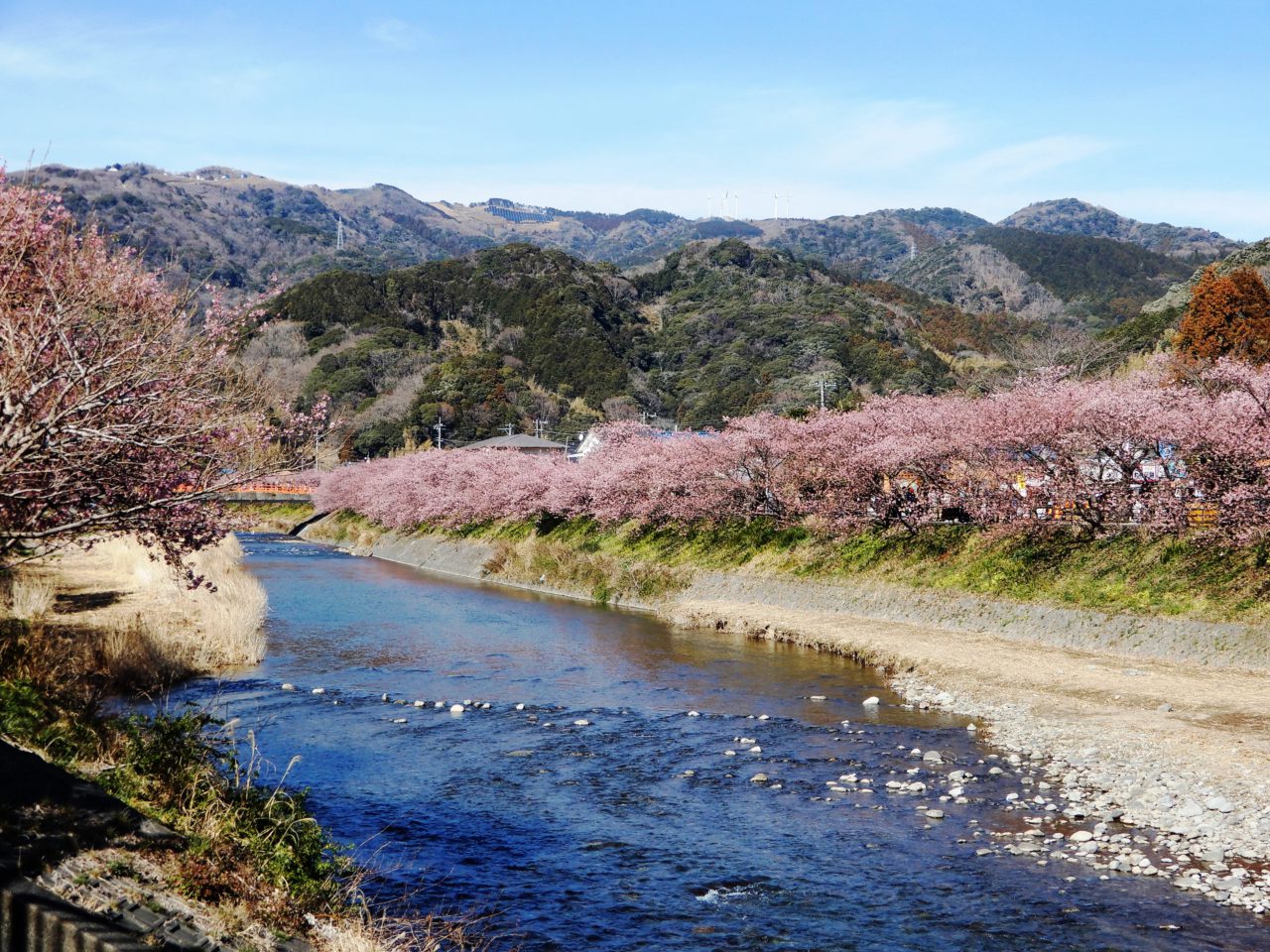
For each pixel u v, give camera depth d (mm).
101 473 10836
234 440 11820
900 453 35031
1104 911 10898
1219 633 23906
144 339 10766
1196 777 15352
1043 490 30938
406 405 127750
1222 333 54938
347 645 29422
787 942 10211
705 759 17297
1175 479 27672
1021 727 19219
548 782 15750
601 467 55062
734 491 44031
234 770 11633
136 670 20781
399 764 16641
